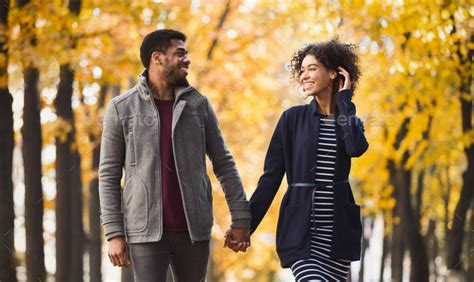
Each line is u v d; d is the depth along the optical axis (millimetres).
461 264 13656
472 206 13805
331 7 13258
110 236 6113
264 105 20375
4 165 11547
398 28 12781
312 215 6316
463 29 12742
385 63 13805
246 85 18781
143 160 6156
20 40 12289
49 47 12562
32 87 13008
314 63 6516
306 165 6398
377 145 19016
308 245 6289
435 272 23734
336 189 6355
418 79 14234
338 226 6320
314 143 6406
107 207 6148
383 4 12875
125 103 6246
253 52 18578
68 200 14711
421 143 15500
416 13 12625
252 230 6609
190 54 17719
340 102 6355
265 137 22562
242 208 6512
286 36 18188
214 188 19328
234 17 18016
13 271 11484
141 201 6113
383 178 18984
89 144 16719
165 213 6141
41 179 13016
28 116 12977
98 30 14414
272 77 20078
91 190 17375
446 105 16219
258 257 27578
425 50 13086
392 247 19922
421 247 16234
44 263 12930
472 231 13656
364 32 13422
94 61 13492
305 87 6547
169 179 6164
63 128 14156
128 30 14898
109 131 6223
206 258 6293
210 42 17859
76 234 15727
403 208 16344
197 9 17469
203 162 6332
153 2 13617
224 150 6520
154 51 6305
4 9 12070
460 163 24219
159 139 6191
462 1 12477
